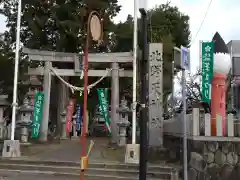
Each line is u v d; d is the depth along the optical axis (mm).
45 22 24188
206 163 12328
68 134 24219
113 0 26031
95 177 12812
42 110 20984
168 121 18844
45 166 13883
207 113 13039
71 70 21391
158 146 16719
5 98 20375
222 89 13172
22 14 24469
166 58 23391
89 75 21062
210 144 12461
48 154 16453
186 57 8703
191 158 12547
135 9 16000
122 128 19422
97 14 8211
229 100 19344
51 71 21391
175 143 15945
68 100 25156
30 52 21359
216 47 13445
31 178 12375
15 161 14578
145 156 8266
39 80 23094
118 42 26391
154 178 12625
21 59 22125
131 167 13742
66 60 21438
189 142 13375
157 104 17203
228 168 12328
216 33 13789
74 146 19812
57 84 26125
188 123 13453
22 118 19406
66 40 23625
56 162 14250
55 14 23219
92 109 34312
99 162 14344
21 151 17125
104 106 23438
